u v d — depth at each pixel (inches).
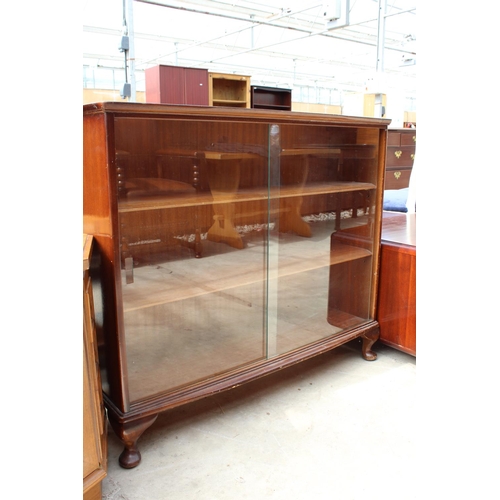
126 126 55.2
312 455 59.6
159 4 215.2
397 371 82.3
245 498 52.2
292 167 75.1
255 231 72.5
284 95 235.9
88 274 49.5
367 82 145.9
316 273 81.6
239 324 71.2
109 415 57.2
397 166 146.4
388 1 233.6
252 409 70.3
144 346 60.2
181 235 63.6
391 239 84.7
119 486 54.0
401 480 54.9
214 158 65.1
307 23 271.3
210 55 363.6
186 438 63.2
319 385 77.4
